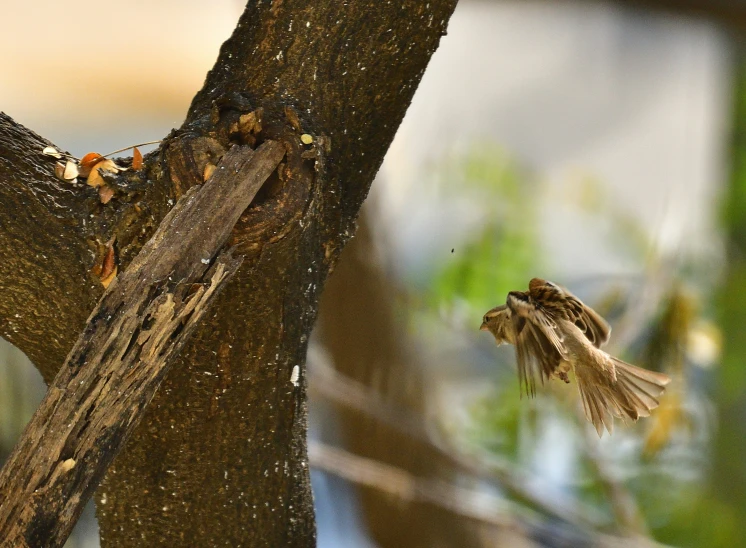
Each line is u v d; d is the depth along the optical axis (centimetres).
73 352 834
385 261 1221
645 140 2125
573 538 1010
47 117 1934
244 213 838
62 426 833
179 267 835
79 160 850
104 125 1959
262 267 841
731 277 1295
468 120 1927
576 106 2150
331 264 853
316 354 1186
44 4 2047
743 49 1451
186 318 835
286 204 839
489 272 1325
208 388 848
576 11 2141
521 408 1245
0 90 1928
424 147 1491
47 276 848
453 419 1341
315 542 859
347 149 852
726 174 1406
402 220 1423
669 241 1091
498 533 1251
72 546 908
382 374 1204
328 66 849
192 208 837
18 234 847
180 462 851
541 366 841
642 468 1225
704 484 1256
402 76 852
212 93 849
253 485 853
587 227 1516
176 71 2052
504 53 2180
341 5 849
